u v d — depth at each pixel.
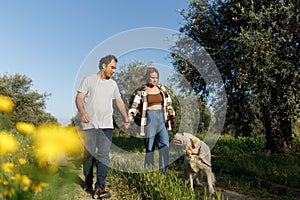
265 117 11.26
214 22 11.11
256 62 8.98
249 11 9.28
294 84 9.40
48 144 1.74
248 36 8.98
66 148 1.76
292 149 11.29
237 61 9.60
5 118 2.29
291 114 9.41
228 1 10.60
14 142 2.14
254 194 5.95
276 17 9.43
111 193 5.05
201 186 6.02
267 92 9.63
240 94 11.02
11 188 1.86
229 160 9.82
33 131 1.94
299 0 9.16
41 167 1.81
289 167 8.30
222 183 6.80
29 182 1.82
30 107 37.59
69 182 1.85
